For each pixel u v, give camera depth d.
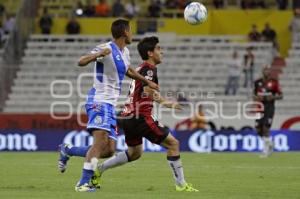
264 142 80.19
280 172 58.59
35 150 91.69
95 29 122.88
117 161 44.19
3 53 105.19
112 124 41.62
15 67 109.50
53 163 67.25
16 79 109.75
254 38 117.31
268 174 56.66
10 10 127.19
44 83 110.19
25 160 71.81
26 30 116.44
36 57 114.56
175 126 95.00
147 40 43.22
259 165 66.56
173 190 43.75
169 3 125.00
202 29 122.56
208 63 113.94
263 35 117.44
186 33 121.94
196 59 114.12
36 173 56.03
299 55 116.69
